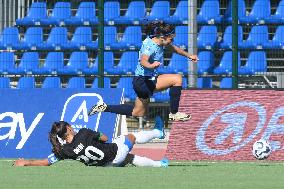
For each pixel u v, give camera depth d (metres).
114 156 29.23
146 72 31.14
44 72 78.38
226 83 74.62
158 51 30.78
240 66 76.50
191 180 23.22
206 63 75.94
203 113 39.53
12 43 81.19
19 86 76.19
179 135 39.53
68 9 83.88
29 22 82.81
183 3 80.31
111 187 20.70
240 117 39.28
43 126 41.62
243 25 79.69
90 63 78.81
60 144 29.27
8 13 82.25
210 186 21.05
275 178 24.25
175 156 39.41
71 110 41.97
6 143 41.47
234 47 50.19
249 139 39.12
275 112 39.09
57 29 80.62
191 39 62.84
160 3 81.44
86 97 42.16
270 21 79.25
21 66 79.12
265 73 73.69
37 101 42.16
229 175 25.59
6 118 41.97
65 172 26.61
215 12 79.56
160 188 20.39
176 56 76.25
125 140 29.55
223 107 39.47
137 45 78.44
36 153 41.03
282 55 77.56
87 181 22.78
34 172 26.78
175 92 31.50
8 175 25.39
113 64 77.12
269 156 38.66
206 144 39.31
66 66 78.31
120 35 81.44
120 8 84.94
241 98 39.38
